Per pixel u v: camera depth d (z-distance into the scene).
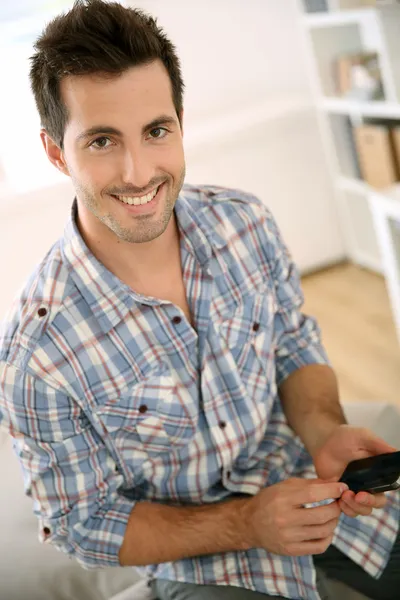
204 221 1.28
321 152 3.51
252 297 1.30
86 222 1.17
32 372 1.13
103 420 1.19
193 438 1.24
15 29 3.24
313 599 1.15
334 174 3.47
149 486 1.27
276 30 3.51
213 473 1.25
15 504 1.56
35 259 3.20
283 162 3.46
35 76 1.11
